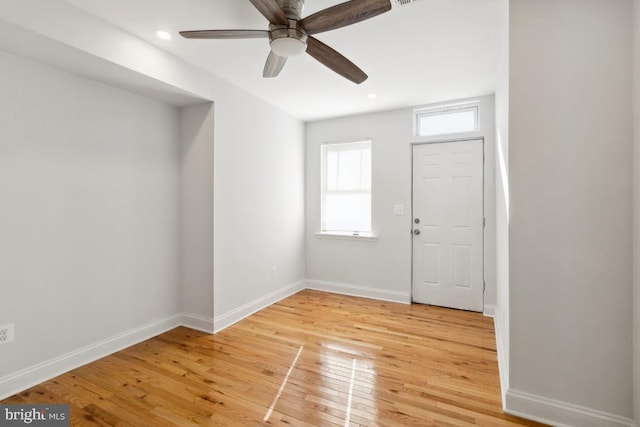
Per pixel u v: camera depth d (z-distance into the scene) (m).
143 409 1.87
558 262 1.73
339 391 2.05
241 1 1.87
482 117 3.47
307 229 4.51
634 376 1.58
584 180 1.67
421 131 3.92
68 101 2.29
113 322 2.60
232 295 3.21
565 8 1.68
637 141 1.53
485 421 1.77
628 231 1.59
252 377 2.21
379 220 4.03
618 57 1.60
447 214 3.71
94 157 2.45
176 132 3.10
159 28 2.18
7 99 1.99
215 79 2.95
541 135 1.75
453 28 2.15
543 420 1.75
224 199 3.08
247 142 3.37
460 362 2.42
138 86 2.57
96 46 2.03
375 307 3.71
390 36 2.26
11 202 2.01
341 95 3.43
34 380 2.11
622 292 1.61
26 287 2.08
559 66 1.70
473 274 3.59
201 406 1.89
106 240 2.54
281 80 3.06
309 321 3.27
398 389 2.07
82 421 1.76
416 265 3.88
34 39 1.83
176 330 3.04
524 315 1.81
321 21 1.67
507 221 1.89
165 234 3.02
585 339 1.68
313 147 4.45
